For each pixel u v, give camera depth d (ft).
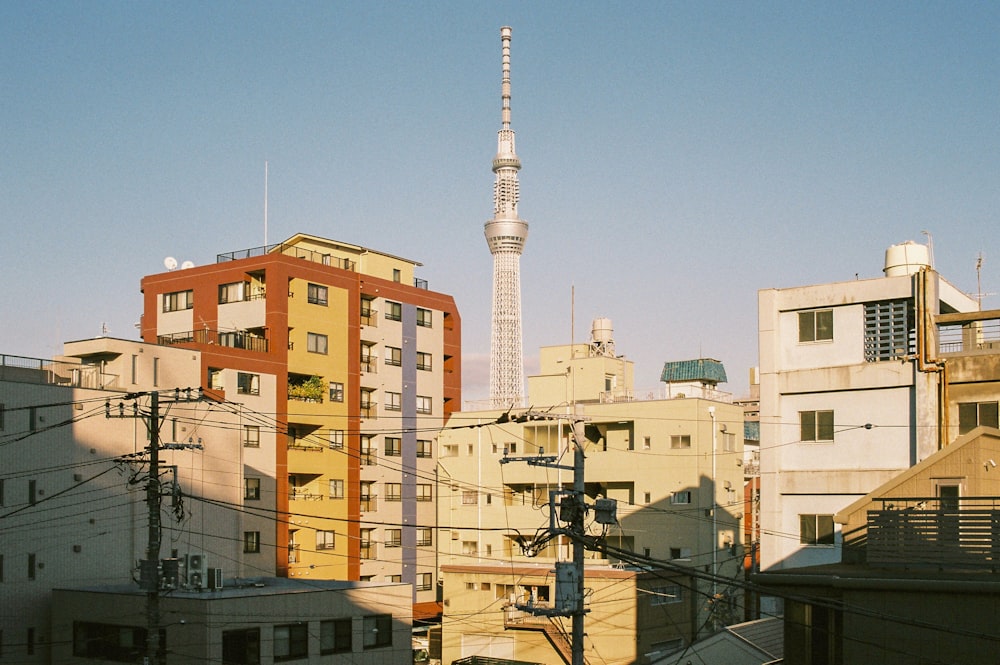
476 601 205.26
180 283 253.44
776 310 159.63
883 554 97.04
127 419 185.88
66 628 163.63
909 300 149.59
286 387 236.22
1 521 164.86
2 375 180.65
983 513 92.79
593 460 253.03
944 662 86.74
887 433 148.15
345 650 165.48
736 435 253.85
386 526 264.31
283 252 270.05
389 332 274.57
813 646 93.81
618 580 196.75
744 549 252.01
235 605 149.48
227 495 204.95
